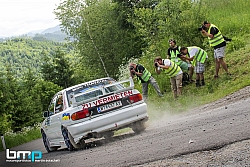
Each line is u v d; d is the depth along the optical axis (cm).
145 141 809
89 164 712
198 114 1109
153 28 2152
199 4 1973
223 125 762
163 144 722
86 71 3747
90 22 3428
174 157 613
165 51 2117
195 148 630
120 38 3278
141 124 1002
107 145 909
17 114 3772
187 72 1747
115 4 3222
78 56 3631
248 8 2378
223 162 538
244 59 1575
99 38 3362
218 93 1361
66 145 992
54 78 5919
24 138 2506
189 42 1858
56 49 5981
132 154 702
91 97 998
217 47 1486
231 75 1487
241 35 1994
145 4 2977
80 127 920
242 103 1013
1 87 3195
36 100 4538
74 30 3572
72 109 936
